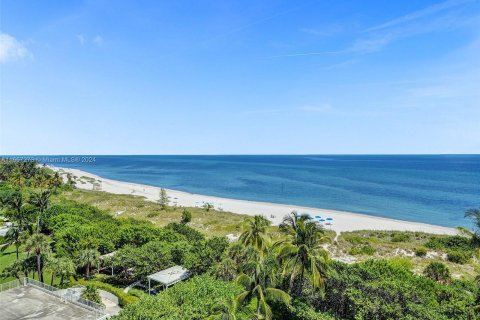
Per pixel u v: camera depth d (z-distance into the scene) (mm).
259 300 28844
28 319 29781
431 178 198625
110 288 39844
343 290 34719
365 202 122562
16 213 70625
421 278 39094
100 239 51625
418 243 66812
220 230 73438
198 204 116625
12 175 132000
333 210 108062
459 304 31453
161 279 40781
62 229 57406
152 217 88062
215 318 25906
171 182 194250
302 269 34312
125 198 116875
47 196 65812
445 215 101125
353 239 65750
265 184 178875
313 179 199375
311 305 36375
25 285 37219
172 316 26750
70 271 41844
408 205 116438
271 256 38906
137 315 26922
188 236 61719
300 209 107500
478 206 112875
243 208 109438
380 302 31125
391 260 50312
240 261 40312
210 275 40594
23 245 59250
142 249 45312
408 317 28516
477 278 33906
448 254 56344
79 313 31156
